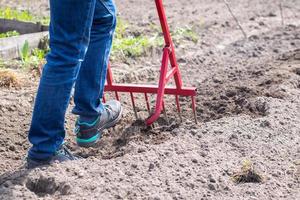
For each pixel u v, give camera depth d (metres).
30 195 5.68
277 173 6.27
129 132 7.62
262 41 12.73
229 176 6.18
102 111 6.77
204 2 16.97
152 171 6.14
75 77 5.97
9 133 7.65
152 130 7.61
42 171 6.06
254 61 11.32
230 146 6.90
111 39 6.57
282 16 14.12
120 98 9.15
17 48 10.73
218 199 5.70
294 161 6.61
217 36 13.20
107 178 5.97
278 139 7.12
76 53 5.88
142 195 5.66
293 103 8.34
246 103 8.36
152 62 11.22
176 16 14.92
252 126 7.43
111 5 6.41
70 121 8.11
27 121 8.05
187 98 9.02
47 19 13.36
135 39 11.79
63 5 5.72
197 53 11.94
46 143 6.12
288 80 9.29
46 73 5.88
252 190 5.90
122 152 6.86
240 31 13.71
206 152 6.67
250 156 6.65
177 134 7.36
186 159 6.44
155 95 9.42
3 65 10.20
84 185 5.82
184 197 5.68
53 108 5.95
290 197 5.83
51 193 5.86
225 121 7.62
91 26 6.30
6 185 5.87
